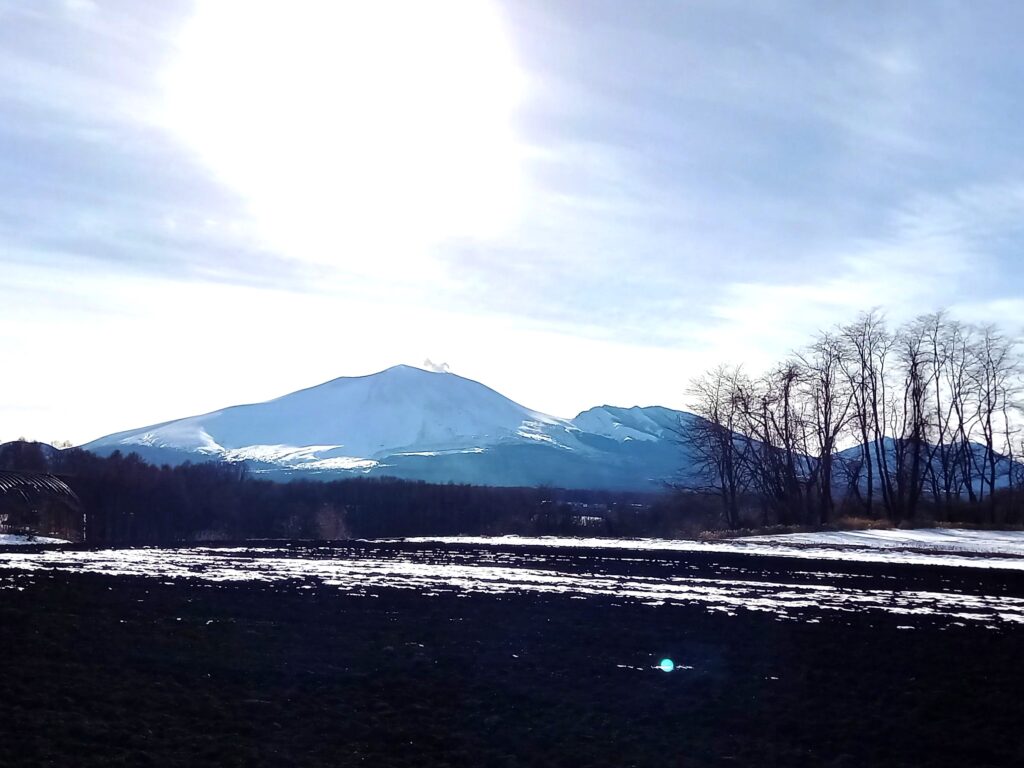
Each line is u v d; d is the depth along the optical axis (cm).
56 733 1191
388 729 1259
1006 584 3117
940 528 6159
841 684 1554
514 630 1988
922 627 2117
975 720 1352
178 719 1273
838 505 8138
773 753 1198
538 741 1227
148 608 2133
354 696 1419
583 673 1605
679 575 3241
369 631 1933
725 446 7606
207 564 3303
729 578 3172
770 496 7712
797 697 1470
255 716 1300
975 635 2012
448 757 1155
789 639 1933
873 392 7656
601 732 1273
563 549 4616
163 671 1531
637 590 2752
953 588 2964
